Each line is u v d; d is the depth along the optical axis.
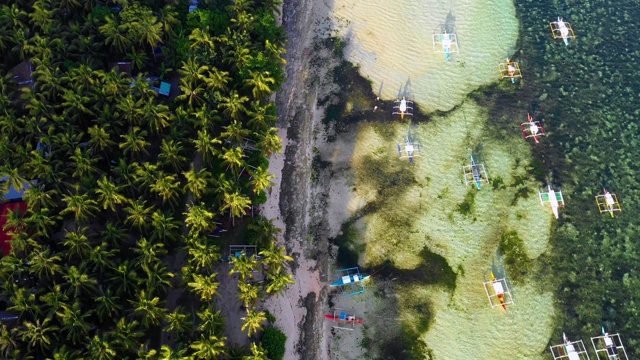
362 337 56.72
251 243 58.59
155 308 48.31
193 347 47.44
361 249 61.53
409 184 65.50
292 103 69.75
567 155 67.56
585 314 58.66
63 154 56.22
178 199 57.59
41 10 61.56
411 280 59.88
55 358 44.25
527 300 59.34
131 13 62.25
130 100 57.19
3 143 53.91
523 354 56.66
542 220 63.78
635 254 61.84
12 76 61.12
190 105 60.97
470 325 57.91
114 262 51.16
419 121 69.94
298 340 56.19
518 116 70.25
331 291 59.00
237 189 56.03
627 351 56.75
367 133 68.56
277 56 66.19
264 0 70.00
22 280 50.41
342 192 64.62
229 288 57.31
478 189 65.56
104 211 56.22
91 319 49.62
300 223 62.56
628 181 66.06
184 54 64.69
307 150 67.00
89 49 62.12
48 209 52.31
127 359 46.44
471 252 61.81
